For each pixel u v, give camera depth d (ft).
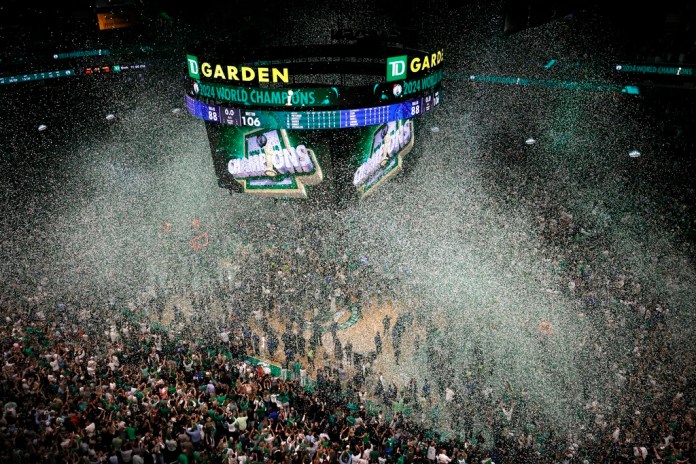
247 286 84.07
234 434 53.62
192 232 103.04
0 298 79.36
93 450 46.14
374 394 64.80
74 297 80.84
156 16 133.08
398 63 64.23
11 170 116.78
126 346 69.05
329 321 79.41
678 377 60.23
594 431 55.93
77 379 58.23
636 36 107.34
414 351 72.59
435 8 129.29
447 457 50.83
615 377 62.28
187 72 69.72
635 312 73.26
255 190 79.00
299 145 71.15
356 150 73.46
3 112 115.75
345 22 131.23
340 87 62.59
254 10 134.10
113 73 130.11
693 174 103.04
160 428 50.52
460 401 62.23
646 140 113.19
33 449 44.75
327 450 49.19
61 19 122.62
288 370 68.08
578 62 117.80
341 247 93.15
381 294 83.35
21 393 54.39
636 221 95.40
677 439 51.85
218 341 72.33
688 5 95.61
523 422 57.57
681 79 101.09
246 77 63.41
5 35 115.14
